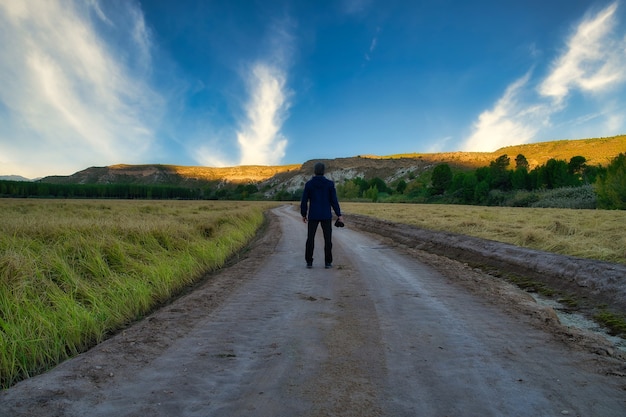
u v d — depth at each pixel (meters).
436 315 4.43
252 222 20.56
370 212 33.34
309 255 7.84
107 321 4.20
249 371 2.84
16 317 3.68
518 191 73.25
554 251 9.33
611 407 2.29
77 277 5.29
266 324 4.05
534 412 2.22
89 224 8.70
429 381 2.65
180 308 4.65
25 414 2.15
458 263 8.65
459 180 97.38
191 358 3.09
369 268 7.80
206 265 8.16
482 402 2.34
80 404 2.29
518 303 5.10
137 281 5.57
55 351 3.29
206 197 163.88
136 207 30.31
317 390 2.51
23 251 5.87
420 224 18.06
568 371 2.85
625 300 5.12
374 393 2.46
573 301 5.71
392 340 3.54
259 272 7.26
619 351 3.42
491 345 3.43
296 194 158.75
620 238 10.03
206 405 2.31
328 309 4.68
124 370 2.83
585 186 57.59
